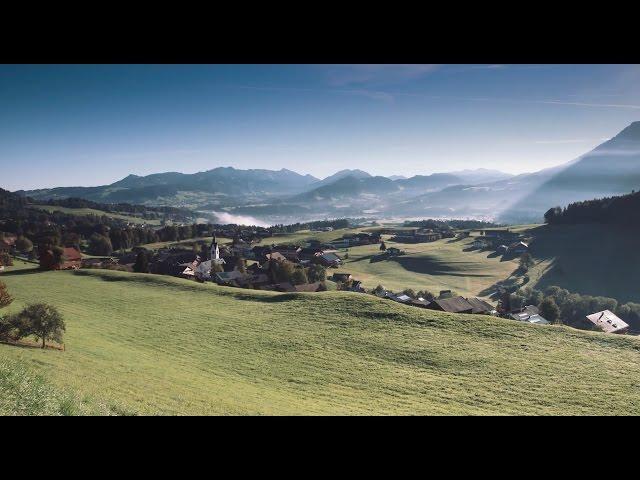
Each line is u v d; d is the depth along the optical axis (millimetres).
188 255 157750
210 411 23891
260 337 54219
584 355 43438
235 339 53781
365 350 48219
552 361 42344
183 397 27266
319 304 66062
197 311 68750
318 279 139375
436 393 36281
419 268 186125
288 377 40750
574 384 37031
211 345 51688
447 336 50844
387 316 58531
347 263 196125
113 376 31828
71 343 46250
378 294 125562
